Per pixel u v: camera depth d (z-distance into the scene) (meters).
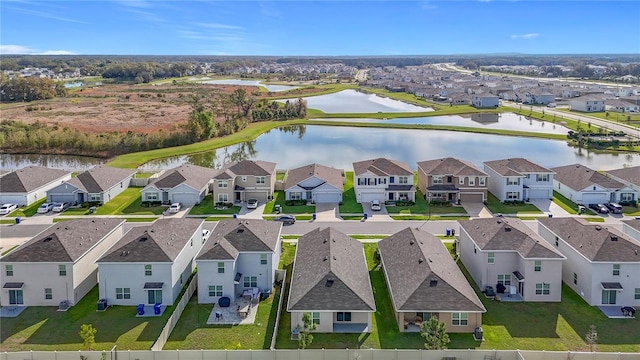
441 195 75.88
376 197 76.06
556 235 51.06
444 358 35.12
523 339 39.34
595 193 73.56
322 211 71.75
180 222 53.00
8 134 121.62
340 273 42.75
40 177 79.50
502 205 74.19
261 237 48.84
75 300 44.91
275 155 117.88
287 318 42.78
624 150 121.06
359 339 39.16
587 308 44.12
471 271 50.34
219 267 45.03
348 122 163.88
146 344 38.72
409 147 126.25
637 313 43.22
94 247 48.41
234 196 75.50
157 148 122.38
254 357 35.34
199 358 35.47
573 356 34.69
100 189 74.50
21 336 39.72
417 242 49.28
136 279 44.56
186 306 44.66
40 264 44.09
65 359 35.56
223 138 134.25
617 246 44.91
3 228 64.50
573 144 128.38
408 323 40.53
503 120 174.12
